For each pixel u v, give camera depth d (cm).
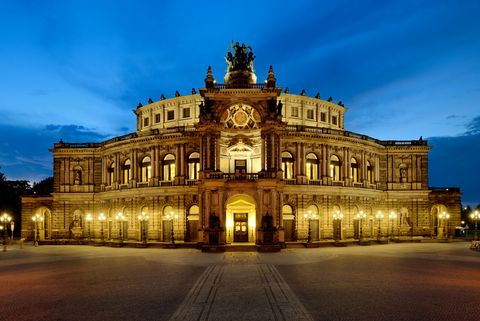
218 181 6512
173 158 7669
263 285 3425
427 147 8706
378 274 4031
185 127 7650
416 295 3053
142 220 7812
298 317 2438
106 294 3164
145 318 2470
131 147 8019
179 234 7394
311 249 6706
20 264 5150
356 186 8056
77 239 8625
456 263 4928
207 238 6550
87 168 8819
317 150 7681
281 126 6831
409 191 8681
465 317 2464
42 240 8694
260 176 6569
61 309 2720
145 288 3375
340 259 5284
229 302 2820
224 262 5003
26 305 2847
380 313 2541
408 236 8619
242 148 7462
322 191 7562
